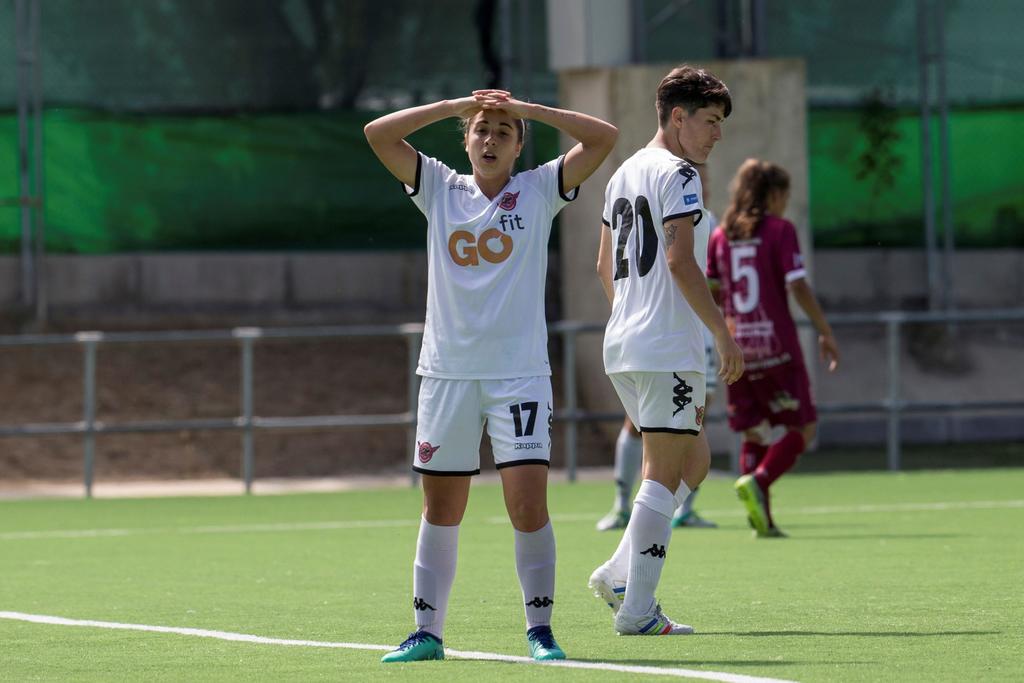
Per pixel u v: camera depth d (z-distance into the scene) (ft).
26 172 213.66
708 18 218.38
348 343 216.95
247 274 222.07
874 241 232.32
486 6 223.51
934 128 233.55
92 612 78.38
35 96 212.43
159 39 218.38
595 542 110.32
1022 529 115.34
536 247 60.64
